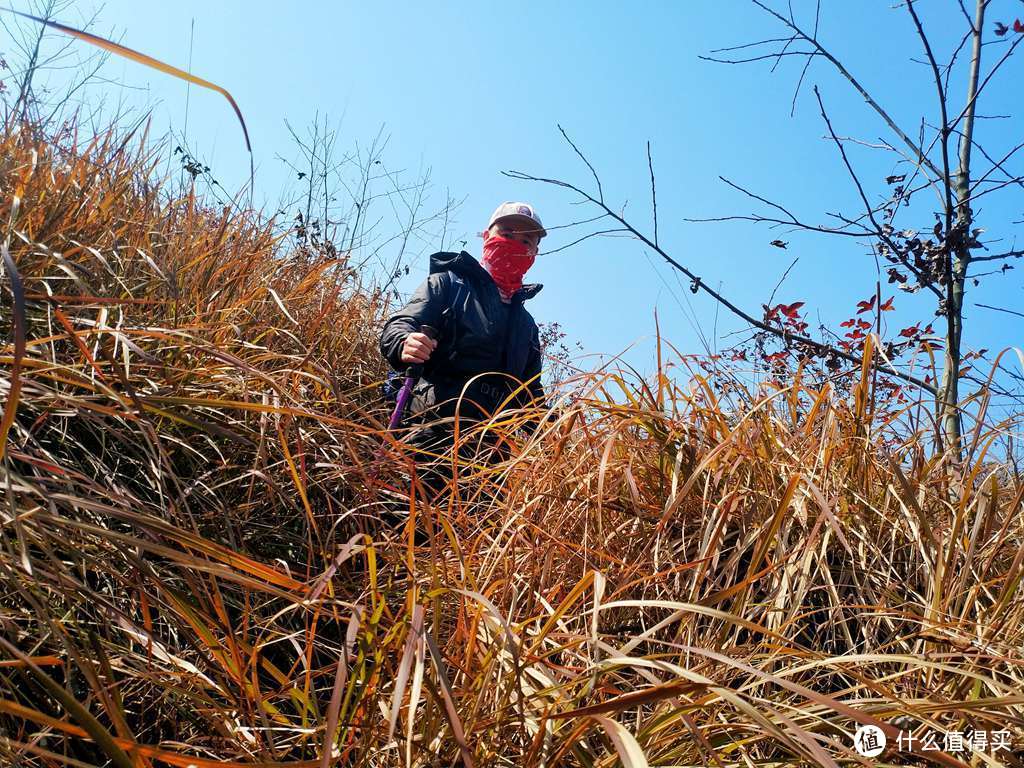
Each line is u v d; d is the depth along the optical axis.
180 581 1.95
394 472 2.53
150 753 1.18
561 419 2.40
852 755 1.25
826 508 1.88
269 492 2.40
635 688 1.69
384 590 1.67
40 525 1.54
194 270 3.41
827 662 1.50
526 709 1.50
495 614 1.41
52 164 3.30
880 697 1.61
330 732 1.19
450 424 3.24
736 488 2.13
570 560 2.20
